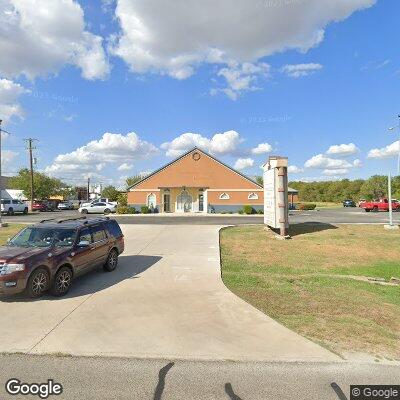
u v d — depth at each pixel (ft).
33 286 24.17
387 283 31.12
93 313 21.75
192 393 13.41
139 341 17.84
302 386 13.85
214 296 24.95
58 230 28.81
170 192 136.26
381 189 235.20
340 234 60.29
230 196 134.92
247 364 15.61
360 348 17.29
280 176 56.65
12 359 16.17
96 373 14.92
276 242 52.21
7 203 138.10
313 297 25.84
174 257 39.29
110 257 32.96
